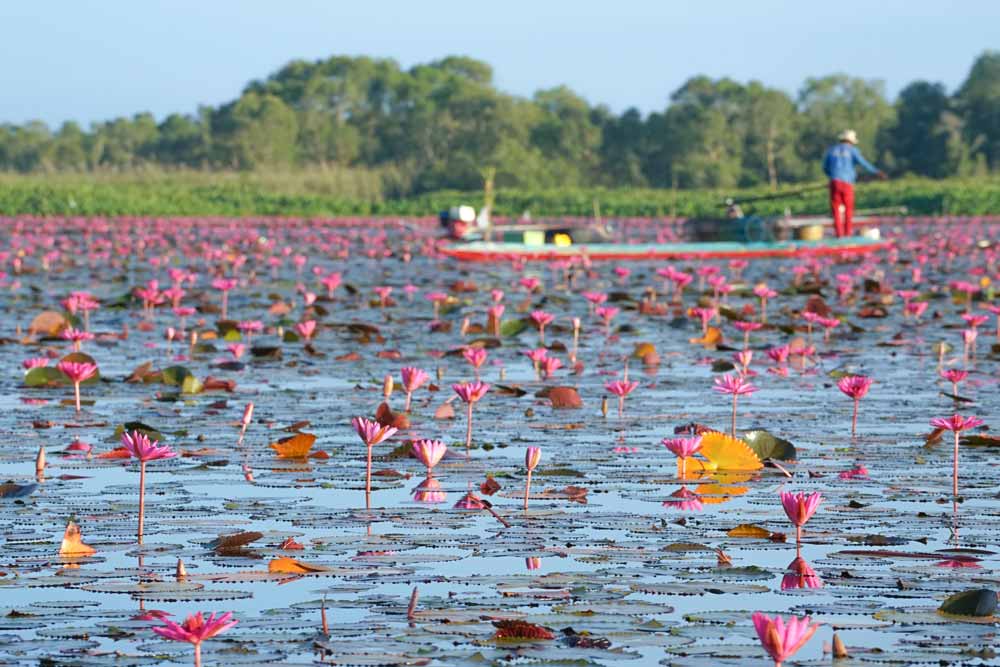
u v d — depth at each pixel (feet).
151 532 26.14
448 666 17.76
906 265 120.57
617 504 28.89
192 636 16.21
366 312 80.48
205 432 38.52
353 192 304.71
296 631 19.44
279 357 57.41
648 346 56.18
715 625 19.70
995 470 32.94
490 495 29.96
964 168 467.11
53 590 22.15
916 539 25.44
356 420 28.71
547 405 44.52
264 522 27.04
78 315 76.54
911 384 49.80
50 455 34.83
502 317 76.48
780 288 96.84
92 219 231.71
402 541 25.25
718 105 501.15
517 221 227.81
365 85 583.17
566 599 21.17
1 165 635.66
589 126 512.63
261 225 222.48
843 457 34.76
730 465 32.94
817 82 507.30
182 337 65.31
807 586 21.99
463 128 479.00
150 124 654.53
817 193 257.96
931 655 18.29
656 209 256.73
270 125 525.34
